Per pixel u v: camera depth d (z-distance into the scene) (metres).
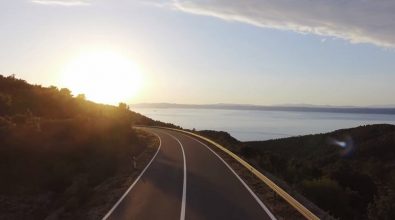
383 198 25.45
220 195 17.84
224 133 68.94
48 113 51.81
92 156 32.47
